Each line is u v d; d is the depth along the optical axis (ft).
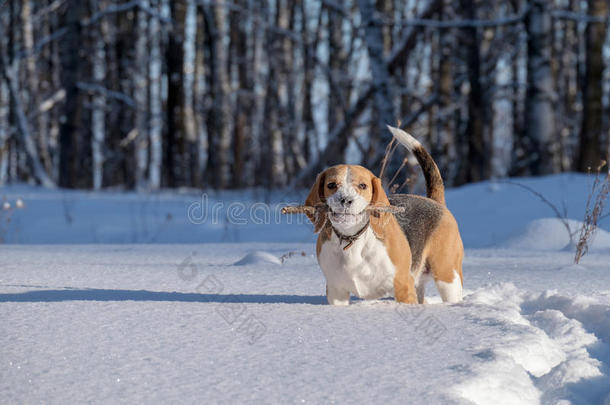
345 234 13.44
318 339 10.65
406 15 97.96
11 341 10.36
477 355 9.70
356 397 7.98
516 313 12.85
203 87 112.88
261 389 8.26
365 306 13.37
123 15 106.52
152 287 16.07
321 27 106.32
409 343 10.37
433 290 17.99
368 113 70.95
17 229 42.93
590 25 61.57
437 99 74.79
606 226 32.22
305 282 17.12
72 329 11.16
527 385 8.93
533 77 55.31
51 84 119.03
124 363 9.29
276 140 89.20
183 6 85.05
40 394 8.05
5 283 16.35
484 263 21.75
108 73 107.45
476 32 69.62
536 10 55.42
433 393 8.06
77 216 46.98
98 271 18.53
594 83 61.82
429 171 17.57
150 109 119.75
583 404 8.88
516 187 41.32
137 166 112.68
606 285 16.87
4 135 118.62
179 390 8.23
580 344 11.66
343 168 13.50
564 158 100.48
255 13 94.12
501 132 131.54
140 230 42.27
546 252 25.70
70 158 75.41
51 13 114.52
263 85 100.73
